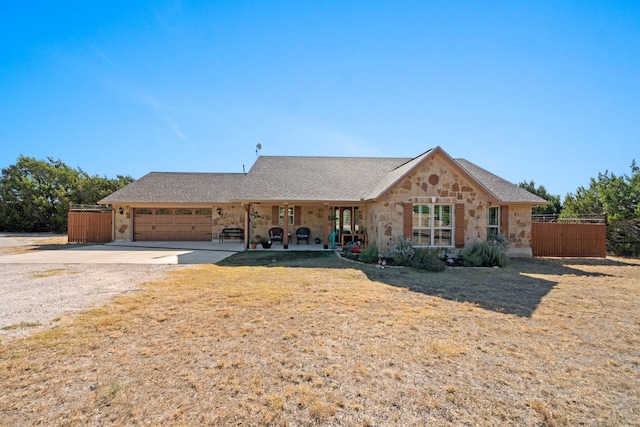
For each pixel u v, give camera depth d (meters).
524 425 2.90
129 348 4.39
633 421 2.98
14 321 5.38
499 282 8.98
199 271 10.19
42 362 3.96
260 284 8.34
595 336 5.05
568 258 15.04
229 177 24.50
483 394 3.39
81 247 17.77
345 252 14.27
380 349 4.45
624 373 3.89
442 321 5.62
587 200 19.52
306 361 4.07
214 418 2.93
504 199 15.05
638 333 5.19
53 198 33.56
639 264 13.11
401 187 13.11
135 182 22.58
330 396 3.30
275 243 19.19
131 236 21.03
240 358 4.13
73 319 5.48
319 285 8.28
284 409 3.08
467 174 13.00
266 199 15.83
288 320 5.57
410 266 11.33
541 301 7.02
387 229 13.05
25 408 3.05
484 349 4.50
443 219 13.26
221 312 5.95
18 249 16.86
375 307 6.39
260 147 24.31
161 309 6.10
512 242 15.16
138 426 2.81
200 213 21.38
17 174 33.38
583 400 3.32
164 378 3.62
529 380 3.69
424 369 3.91
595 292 7.91
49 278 9.01
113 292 7.38
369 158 21.36
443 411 3.08
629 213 16.14
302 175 18.52
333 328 5.22
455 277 9.62
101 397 3.24
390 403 3.20
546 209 34.34
